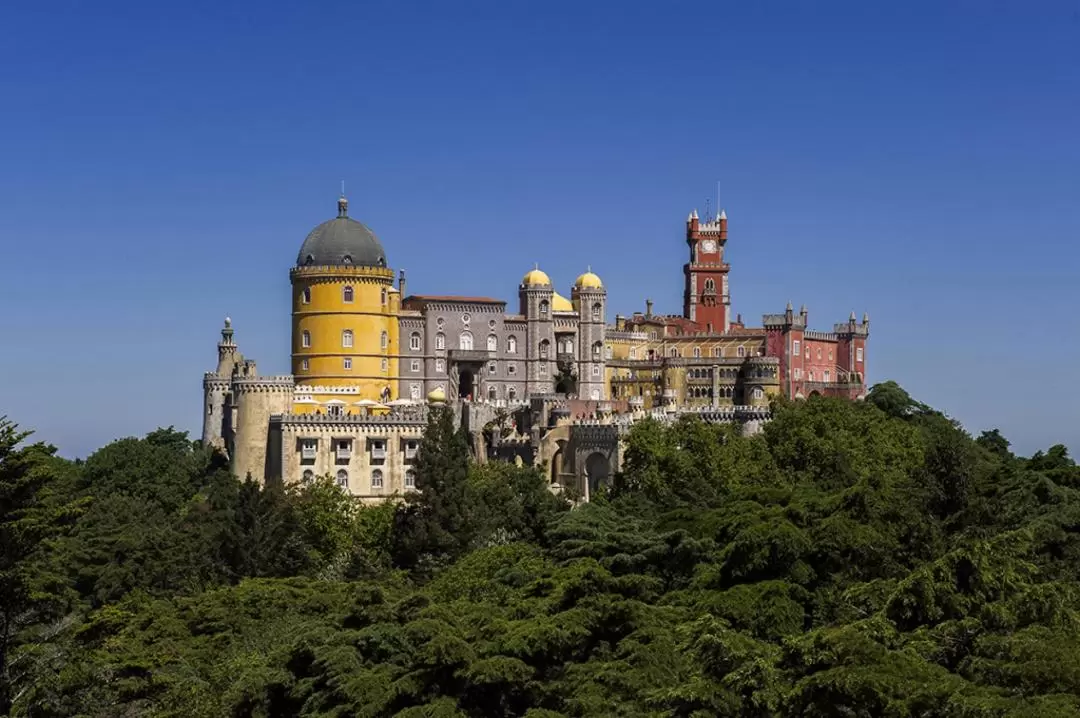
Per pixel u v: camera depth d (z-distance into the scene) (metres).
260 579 150.12
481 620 107.25
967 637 90.31
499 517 177.00
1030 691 81.94
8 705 108.38
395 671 100.12
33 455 111.06
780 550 111.00
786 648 87.19
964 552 95.31
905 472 169.62
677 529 126.56
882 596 99.06
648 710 89.25
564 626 101.75
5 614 110.06
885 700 80.12
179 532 172.38
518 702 100.12
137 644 122.19
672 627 101.38
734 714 84.94
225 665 115.88
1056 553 123.88
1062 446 171.25
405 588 141.25
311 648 105.81
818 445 184.00
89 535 169.75
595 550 126.94
